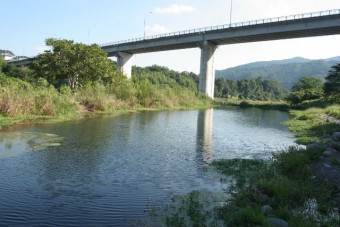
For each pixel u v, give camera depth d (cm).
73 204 1138
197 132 2925
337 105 5378
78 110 3781
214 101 8219
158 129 2972
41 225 980
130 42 9856
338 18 5831
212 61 8494
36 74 5309
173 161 1777
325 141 2073
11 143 2009
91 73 5109
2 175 1411
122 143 2203
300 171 1399
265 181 1204
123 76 5794
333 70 7206
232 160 1797
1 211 1062
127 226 985
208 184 1380
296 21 6338
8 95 3008
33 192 1233
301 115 4306
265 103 9475
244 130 3209
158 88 6134
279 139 2633
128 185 1350
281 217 978
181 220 1016
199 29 8212
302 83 10594
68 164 1622
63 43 5047
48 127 2667
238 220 957
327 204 1091
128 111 4556
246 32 7244
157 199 1202
